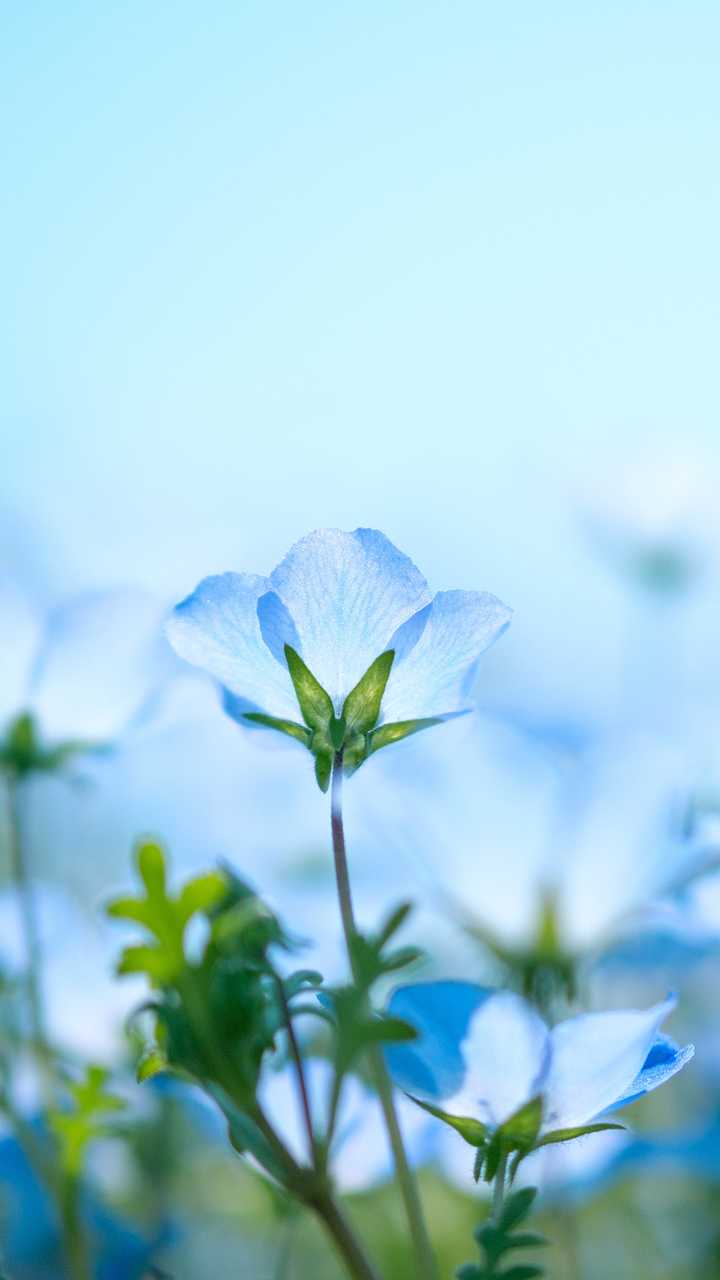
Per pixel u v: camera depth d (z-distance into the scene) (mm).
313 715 263
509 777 314
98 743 333
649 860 313
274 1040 251
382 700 265
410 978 337
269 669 265
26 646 331
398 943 331
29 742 331
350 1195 292
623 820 312
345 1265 249
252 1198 352
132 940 316
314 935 319
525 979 313
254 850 385
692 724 359
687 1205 372
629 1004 383
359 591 262
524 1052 254
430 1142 298
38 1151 301
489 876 315
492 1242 253
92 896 429
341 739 262
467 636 263
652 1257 366
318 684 263
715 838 313
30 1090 324
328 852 383
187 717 336
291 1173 250
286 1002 252
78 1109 295
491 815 314
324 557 262
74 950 337
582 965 313
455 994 255
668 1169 322
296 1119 289
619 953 331
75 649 332
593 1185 327
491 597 262
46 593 352
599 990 382
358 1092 294
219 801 406
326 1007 267
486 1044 254
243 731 266
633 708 429
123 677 333
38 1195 324
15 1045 326
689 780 317
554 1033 254
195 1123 345
